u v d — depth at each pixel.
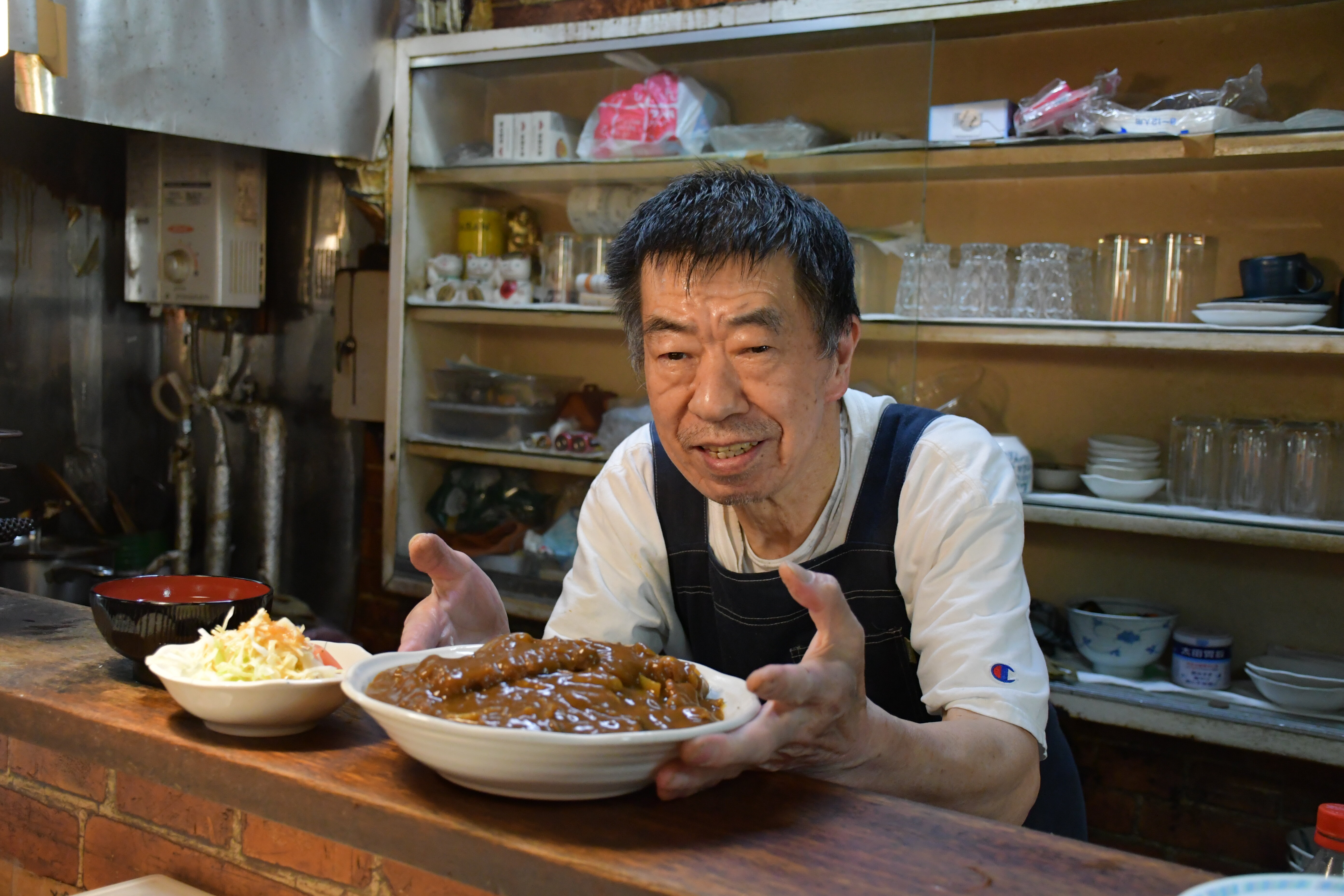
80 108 2.27
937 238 2.70
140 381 3.24
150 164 3.03
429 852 0.75
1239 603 2.43
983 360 2.65
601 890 0.68
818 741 0.81
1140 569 2.53
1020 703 1.00
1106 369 2.52
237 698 0.86
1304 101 2.30
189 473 3.12
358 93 2.84
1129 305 2.35
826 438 1.17
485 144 3.01
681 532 1.28
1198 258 2.31
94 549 2.94
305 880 0.92
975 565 1.10
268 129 2.65
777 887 0.67
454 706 0.76
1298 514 2.19
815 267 1.00
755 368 0.99
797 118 2.58
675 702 0.79
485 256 2.99
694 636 1.34
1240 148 2.13
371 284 3.10
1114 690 2.24
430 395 3.07
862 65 2.54
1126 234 2.36
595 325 2.76
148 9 2.36
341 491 3.29
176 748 0.88
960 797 0.93
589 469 2.81
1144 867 0.71
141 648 1.01
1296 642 2.38
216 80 2.51
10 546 2.74
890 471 1.19
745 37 2.50
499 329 3.26
